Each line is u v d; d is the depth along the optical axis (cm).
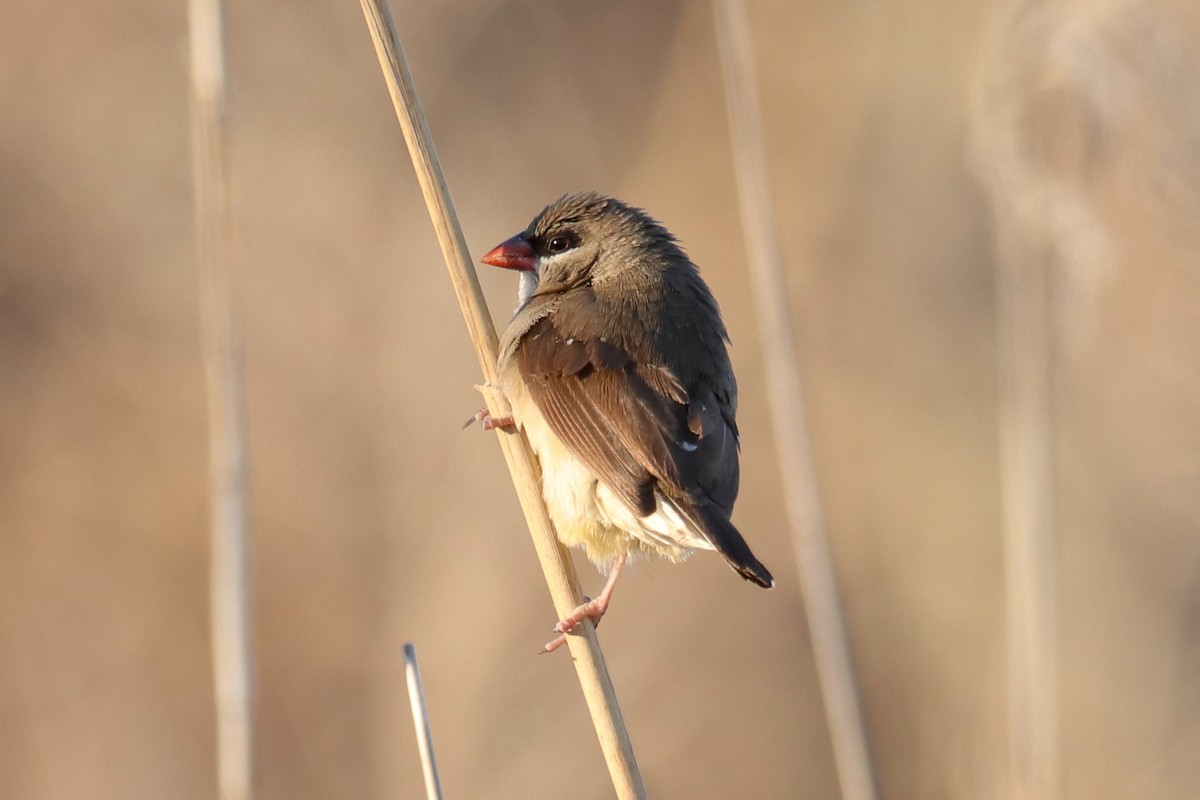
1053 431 965
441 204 801
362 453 1393
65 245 1454
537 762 1266
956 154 1509
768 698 1366
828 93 1520
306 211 1461
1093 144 952
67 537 1361
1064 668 1269
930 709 1330
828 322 1488
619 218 930
